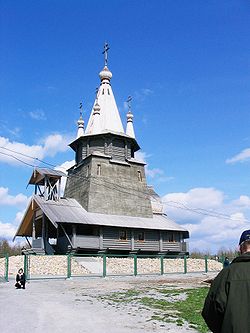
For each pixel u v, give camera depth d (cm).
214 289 368
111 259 3766
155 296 1700
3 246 7962
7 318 1177
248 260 366
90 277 2784
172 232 4891
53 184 4516
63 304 1473
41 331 1005
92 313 1274
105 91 5403
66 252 4178
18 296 1727
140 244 4581
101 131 5028
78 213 4372
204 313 377
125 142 5138
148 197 5081
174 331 1023
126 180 4962
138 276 2914
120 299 1612
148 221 4847
